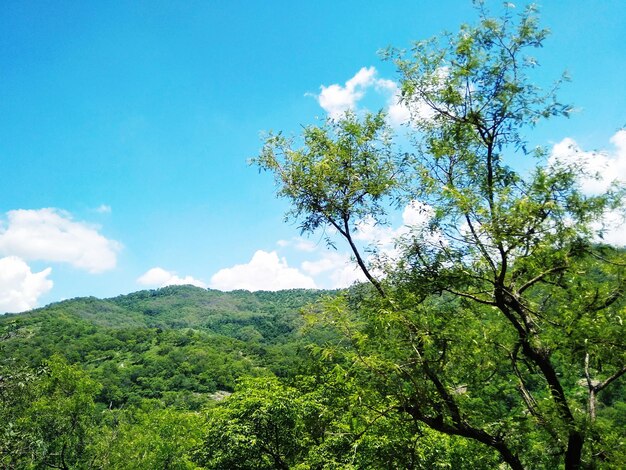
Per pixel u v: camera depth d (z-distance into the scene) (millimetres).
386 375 7512
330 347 8117
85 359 115062
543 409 7629
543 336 7949
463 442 11234
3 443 13234
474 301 9094
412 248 8664
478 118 8539
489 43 8484
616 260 7684
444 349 7773
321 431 12969
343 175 9445
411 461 8258
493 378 9078
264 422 18578
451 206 7988
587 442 7555
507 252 7500
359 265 9188
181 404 83812
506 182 8516
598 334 7410
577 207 7566
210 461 18703
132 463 27406
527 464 8914
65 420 24906
